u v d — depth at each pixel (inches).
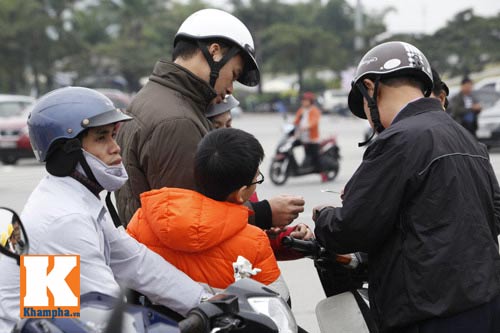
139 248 108.9
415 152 108.0
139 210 118.3
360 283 127.4
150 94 130.0
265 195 461.4
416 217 107.1
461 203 106.2
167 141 124.1
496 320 107.0
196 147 125.0
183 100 129.1
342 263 123.7
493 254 106.8
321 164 522.9
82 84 2027.6
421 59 118.1
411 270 106.8
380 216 108.5
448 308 104.0
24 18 1893.5
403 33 1871.3
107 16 2257.6
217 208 108.8
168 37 2267.5
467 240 105.3
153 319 84.6
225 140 110.7
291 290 241.8
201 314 86.3
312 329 203.8
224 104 152.3
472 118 557.6
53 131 100.1
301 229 127.7
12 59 1891.0
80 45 2020.2
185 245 107.6
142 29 2231.8
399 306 108.3
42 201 99.3
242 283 92.4
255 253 110.7
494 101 704.4
